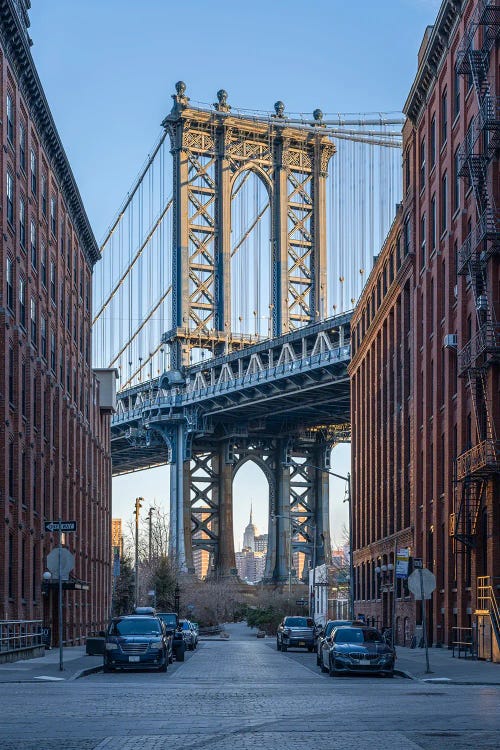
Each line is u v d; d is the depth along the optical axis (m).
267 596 141.62
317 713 20.97
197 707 22.28
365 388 86.19
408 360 66.25
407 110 61.91
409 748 15.30
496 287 43.16
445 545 52.31
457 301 50.34
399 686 29.92
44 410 60.84
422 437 59.62
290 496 167.25
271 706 22.59
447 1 51.53
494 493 42.88
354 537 91.12
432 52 55.34
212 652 63.75
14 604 50.12
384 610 72.00
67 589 64.56
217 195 149.00
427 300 58.19
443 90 54.88
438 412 54.69
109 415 98.38
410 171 63.81
